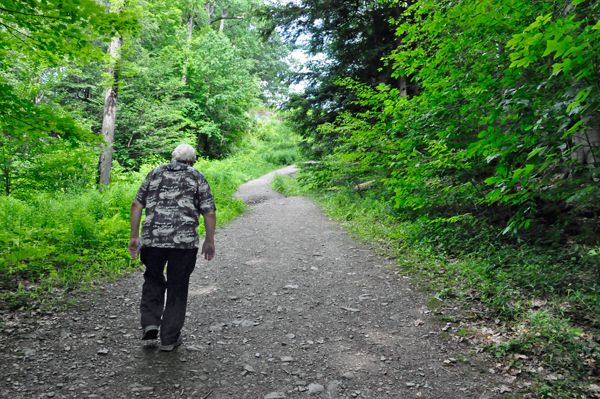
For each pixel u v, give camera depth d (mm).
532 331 3078
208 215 2941
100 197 8250
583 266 3990
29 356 2684
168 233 2771
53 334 3057
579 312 3293
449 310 3771
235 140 35469
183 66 26422
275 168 32469
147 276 2932
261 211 11125
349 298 4270
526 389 2447
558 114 2883
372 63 12930
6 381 2352
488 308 3686
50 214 6211
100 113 21547
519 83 3707
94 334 3137
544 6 3656
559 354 2742
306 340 3240
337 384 2561
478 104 3979
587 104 2482
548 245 4711
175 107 24000
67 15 4074
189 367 2723
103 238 5500
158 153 22797
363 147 8086
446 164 4543
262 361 2869
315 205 11891
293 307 4016
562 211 4957
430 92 4699
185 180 2916
